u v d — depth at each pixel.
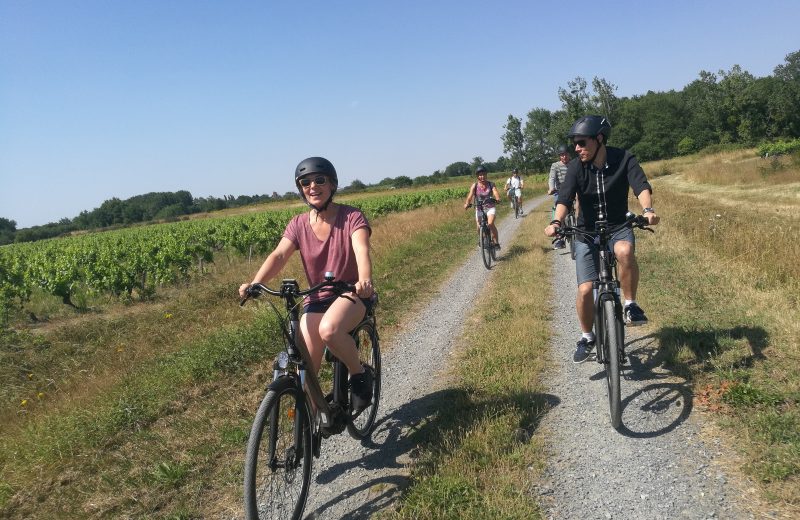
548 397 4.05
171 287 12.62
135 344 6.92
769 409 3.33
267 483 2.97
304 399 2.90
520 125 89.75
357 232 3.14
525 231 14.19
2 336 8.10
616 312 3.73
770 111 62.72
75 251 18.30
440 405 4.11
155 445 3.93
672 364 4.26
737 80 64.75
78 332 7.84
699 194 22.19
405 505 2.84
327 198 3.15
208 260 14.52
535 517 2.66
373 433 3.86
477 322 6.29
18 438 4.33
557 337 5.43
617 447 3.26
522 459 3.18
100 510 3.21
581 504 2.78
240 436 3.90
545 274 8.58
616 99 84.56
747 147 58.72
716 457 3.01
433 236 14.21
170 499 3.24
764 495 2.63
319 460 3.58
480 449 3.29
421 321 6.70
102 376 5.70
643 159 88.94
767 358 4.04
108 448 4.02
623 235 3.91
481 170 9.69
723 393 3.60
